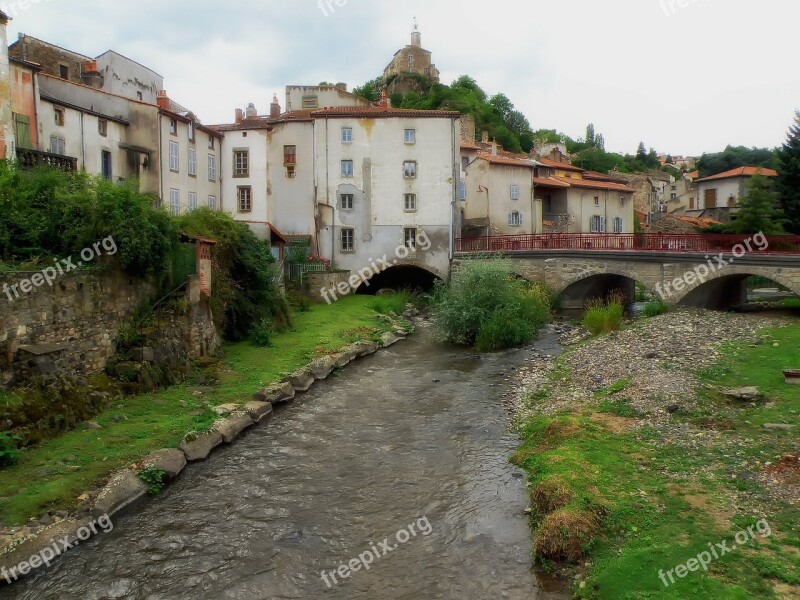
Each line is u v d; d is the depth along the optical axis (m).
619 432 13.00
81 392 13.84
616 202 58.09
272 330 25.70
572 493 9.96
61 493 10.04
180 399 15.82
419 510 10.87
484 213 48.94
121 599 8.16
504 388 19.50
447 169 43.47
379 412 17.00
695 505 9.41
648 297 43.72
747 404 14.07
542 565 8.77
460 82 101.50
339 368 22.16
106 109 33.69
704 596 7.14
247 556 9.30
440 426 15.69
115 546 9.43
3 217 14.82
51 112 28.12
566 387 17.77
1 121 21.67
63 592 8.24
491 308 28.56
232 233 24.28
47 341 13.47
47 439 12.14
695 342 20.81
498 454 13.51
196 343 19.58
